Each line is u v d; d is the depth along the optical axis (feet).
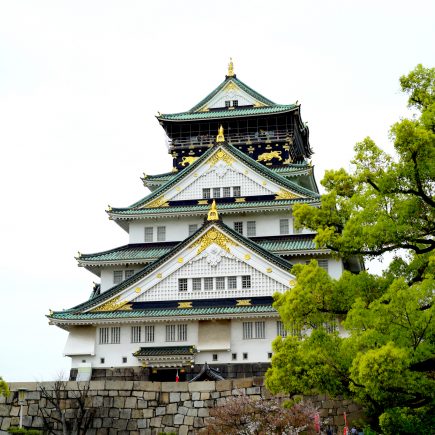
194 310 214.07
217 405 152.66
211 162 253.03
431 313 99.45
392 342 97.40
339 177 119.55
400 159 112.37
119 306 220.02
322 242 116.06
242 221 244.83
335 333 112.68
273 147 282.97
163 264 222.07
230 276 218.18
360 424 147.33
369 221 114.01
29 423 160.56
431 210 112.68
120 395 163.32
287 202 240.73
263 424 137.28
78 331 221.05
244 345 211.61
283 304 117.19
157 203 251.80
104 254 244.42
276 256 216.74
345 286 114.01
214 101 296.10
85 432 154.61
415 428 104.58
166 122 288.92
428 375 104.32
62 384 164.35
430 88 118.83
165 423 160.86
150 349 214.48
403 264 117.08
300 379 107.55
